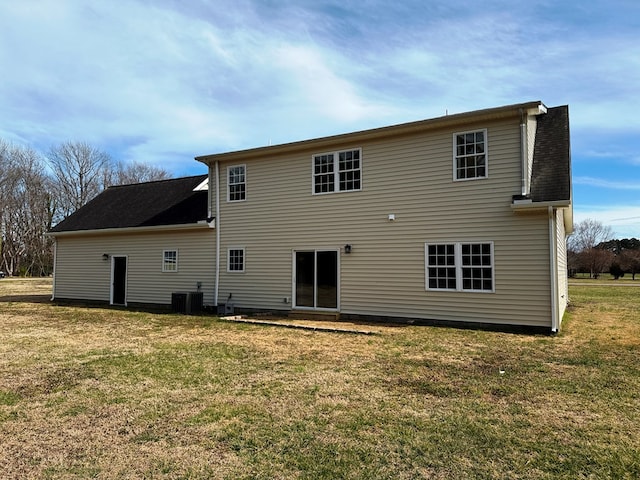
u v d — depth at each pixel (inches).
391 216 447.5
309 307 494.3
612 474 125.8
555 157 399.5
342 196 480.1
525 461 134.0
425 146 434.9
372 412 178.4
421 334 367.9
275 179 526.9
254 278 533.6
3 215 1786.4
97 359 277.7
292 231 510.9
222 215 562.3
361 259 464.4
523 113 386.3
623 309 589.9
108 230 644.1
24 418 172.7
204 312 549.3
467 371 245.3
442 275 420.2
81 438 153.2
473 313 402.3
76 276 698.2
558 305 398.6
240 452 141.3
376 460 135.0
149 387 214.8
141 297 622.5
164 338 357.7
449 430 158.9
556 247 387.9
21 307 614.2
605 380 226.1
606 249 2094.0
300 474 126.2
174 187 721.6
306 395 201.3
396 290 442.3
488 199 400.2
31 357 284.0
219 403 190.2
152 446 146.3
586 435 154.6
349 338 353.7
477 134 410.9
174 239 598.9
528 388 211.8
